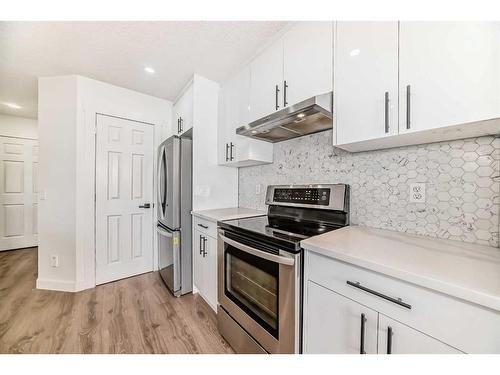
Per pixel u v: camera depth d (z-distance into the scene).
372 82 1.00
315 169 1.66
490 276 0.61
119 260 2.52
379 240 1.01
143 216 2.70
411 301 0.66
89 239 2.32
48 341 1.48
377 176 1.29
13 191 3.55
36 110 3.27
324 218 1.45
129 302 2.01
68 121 2.25
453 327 0.58
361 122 1.05
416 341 0.65
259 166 2.21
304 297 0.99
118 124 2.51
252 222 1.54
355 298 0.79
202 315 1.81
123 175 2.55
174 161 2.11
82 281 2.26
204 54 1.83
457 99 0.77
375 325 0.74
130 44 1.70
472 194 0.96
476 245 0.93
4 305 1.95
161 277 2.53
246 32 1.55
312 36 1.29
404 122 0.90
